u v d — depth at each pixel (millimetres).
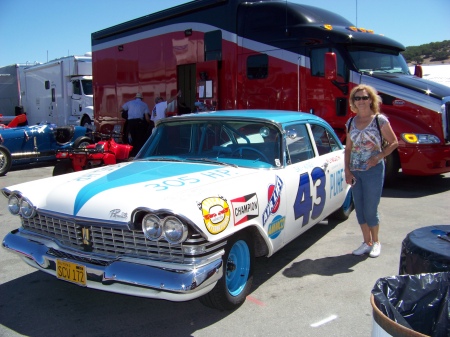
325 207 5098
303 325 3496
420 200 7559
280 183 4102
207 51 9750
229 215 3367
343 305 3826
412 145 7672
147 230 3143
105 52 13117
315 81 8336
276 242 4074
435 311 2299
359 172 4699
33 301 3994
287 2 8719
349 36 8031
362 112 4570
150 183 3646
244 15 9133
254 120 4488
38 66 20938
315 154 5016
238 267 3783
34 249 3729
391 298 2281
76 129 12039
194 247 3141
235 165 4270
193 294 3070
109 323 3592
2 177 10633
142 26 11516
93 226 3432
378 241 4969
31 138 11484
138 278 3127
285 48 8617
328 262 4820
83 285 3379
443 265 2590
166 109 10641
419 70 10000
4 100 24250
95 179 3881
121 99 12578
